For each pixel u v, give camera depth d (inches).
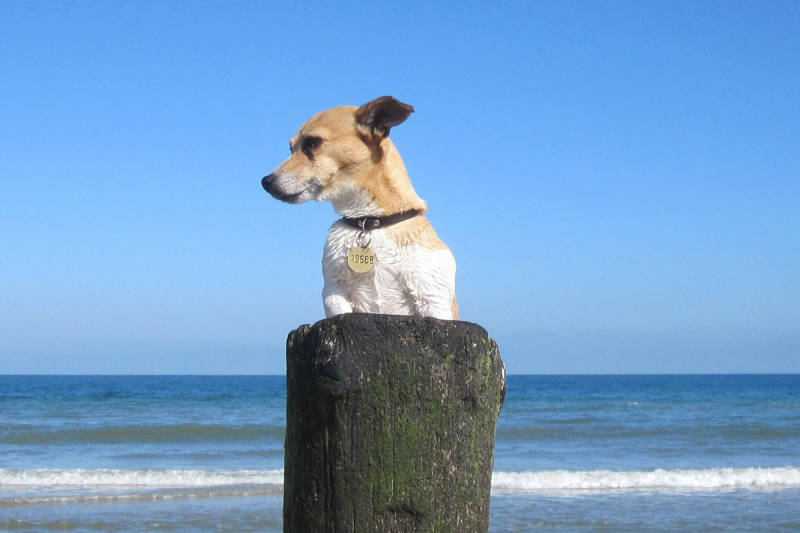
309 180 68.9
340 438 54.5
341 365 54.3
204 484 154.1
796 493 148.2
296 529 55.6
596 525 119.9
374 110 69.0
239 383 1085.8
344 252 68.6
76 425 284.2
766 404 483.8
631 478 161.0
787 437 259.1
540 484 155.4
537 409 425.1
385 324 54.6
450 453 54.7
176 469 180.2
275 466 188.4
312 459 55.1
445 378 54.7
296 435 55.6
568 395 644.7
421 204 70.0
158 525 117.6
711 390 790.5
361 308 69.0
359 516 54.4
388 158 69.6
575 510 131.0
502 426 295.7
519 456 209.0
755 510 131.9
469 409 55.1
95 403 454.6
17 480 155.2
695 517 126.1
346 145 68.9
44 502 134.0
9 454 208.7
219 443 238.7
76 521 119.8
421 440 54.5
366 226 68.9
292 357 55.8
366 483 54.4
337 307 68.1
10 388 772.6
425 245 68.6
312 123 69.9
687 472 167.6
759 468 173.6
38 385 917.2
